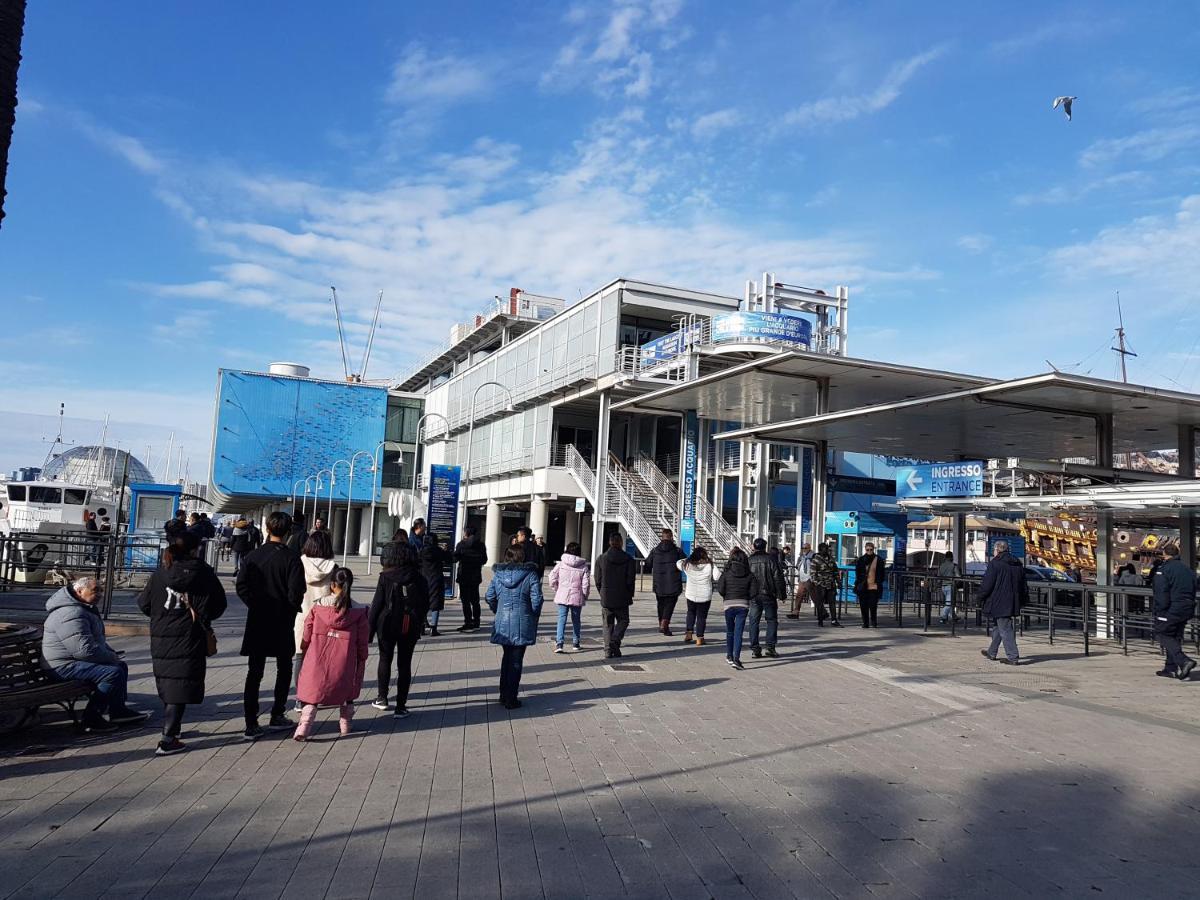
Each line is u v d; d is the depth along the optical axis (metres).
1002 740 8.06
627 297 37.50
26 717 7.41
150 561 22.02
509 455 46.47
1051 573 26.61
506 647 9.00
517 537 14.30
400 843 5.01
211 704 8.81
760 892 4.45
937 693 10.52
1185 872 4.85
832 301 36.28
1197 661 14.16
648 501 36.59
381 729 7.91
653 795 6.09
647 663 12.52
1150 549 22.75
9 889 4.25
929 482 19.38
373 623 8.42
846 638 16.50
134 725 7.75
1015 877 4.73
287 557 7.54
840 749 7.60
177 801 5.68
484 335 57.78
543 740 7.63
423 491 61.62
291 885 4.38
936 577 18.88
